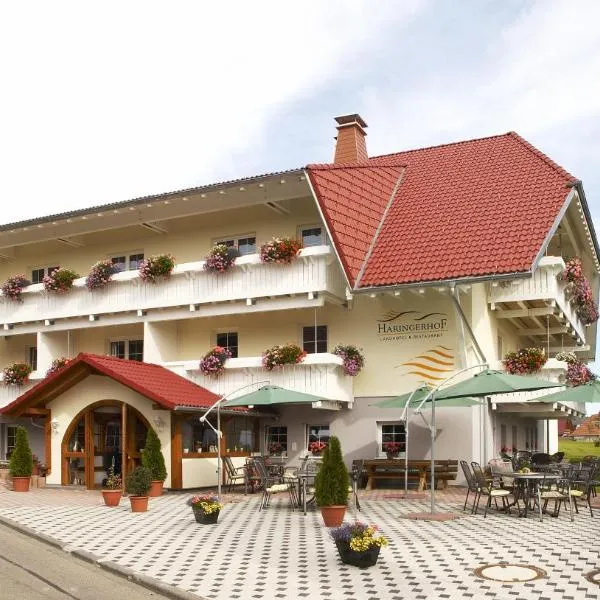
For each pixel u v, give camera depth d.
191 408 20.64
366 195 23.98
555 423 34.53
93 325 26.02
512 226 21.55
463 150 27.06
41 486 22.30
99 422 22.92
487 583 9.91
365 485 22.58
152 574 10.58
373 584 9.95
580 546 12.45
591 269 28.92
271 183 23.02
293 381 22.39
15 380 26.53
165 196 24.30
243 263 23.19
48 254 29.55
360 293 21.45
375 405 20.20
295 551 12.18
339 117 28.27
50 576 10.53
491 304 22.75
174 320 25.73
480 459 22.12
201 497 15.38
